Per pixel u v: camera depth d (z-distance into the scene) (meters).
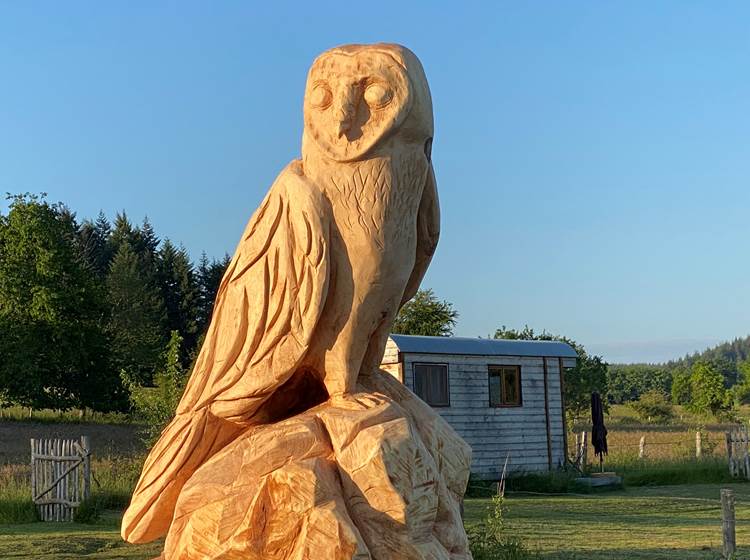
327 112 4.92
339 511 4.46
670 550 10.09
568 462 20.34
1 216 35.19
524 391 19.97
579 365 34.16
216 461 4.87
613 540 10.94
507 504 15.19
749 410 59.53
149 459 5.33
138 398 16.12
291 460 4.71
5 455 24.06
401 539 4.55
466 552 5.07
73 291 35.00
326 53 5.00
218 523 4.59
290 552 4.47
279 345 4.95
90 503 13.84
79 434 29.25
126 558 9.61
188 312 53.75
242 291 5.09
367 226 4.82
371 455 4.57
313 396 5.37
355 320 4.89
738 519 13.33
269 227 5.02
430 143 5.09
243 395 5.02
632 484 19.61
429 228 5.28
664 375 81.75
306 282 4.84
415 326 31.05
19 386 33.47
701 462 21.42
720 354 144.75
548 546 10.38
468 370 19.16
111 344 39.03
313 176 4.92
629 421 46.34
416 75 4.89
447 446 5.30
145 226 60.47
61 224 36.25
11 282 34.28
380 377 5.39
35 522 13.51
